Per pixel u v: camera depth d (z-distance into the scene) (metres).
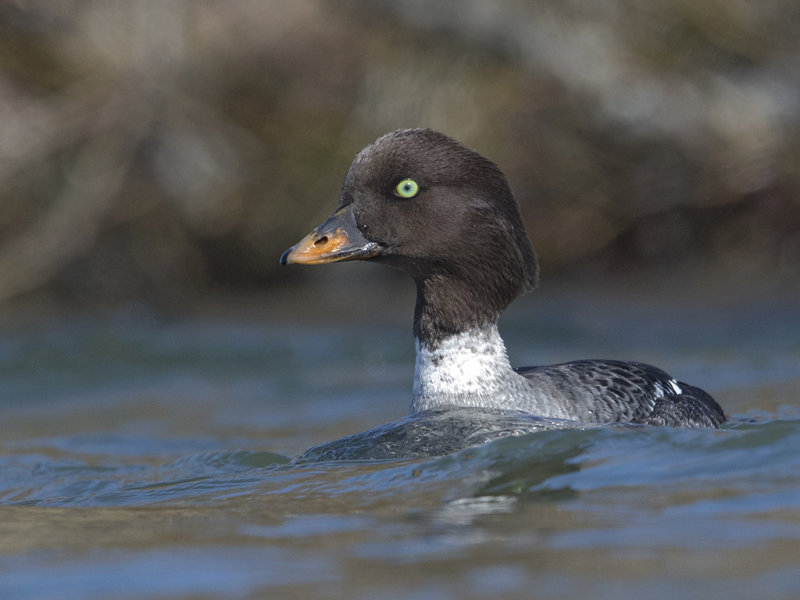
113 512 5.80
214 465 7.48
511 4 17.41
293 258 7.02
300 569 4.33
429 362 7.25
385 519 5.02
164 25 18.03
